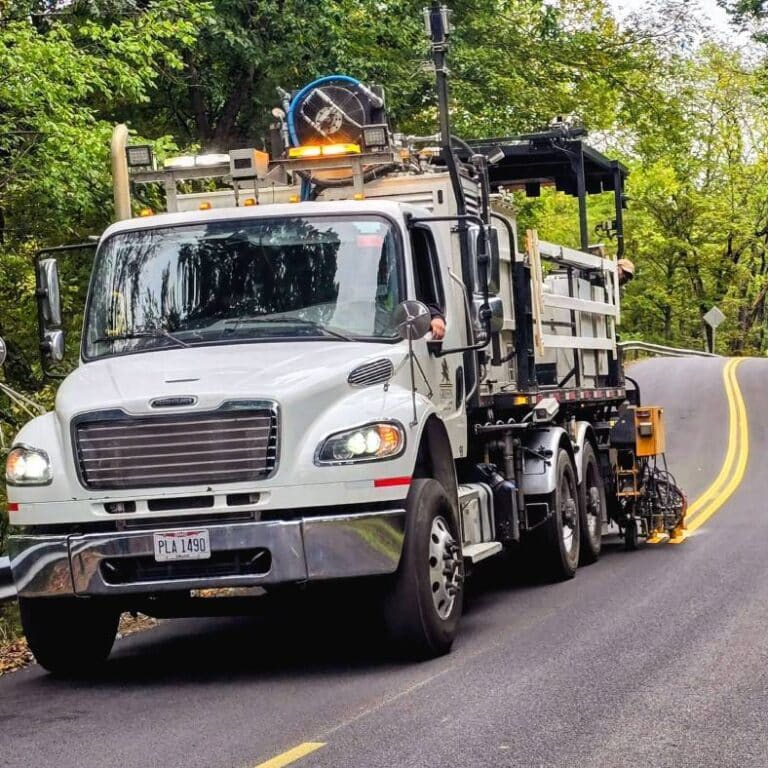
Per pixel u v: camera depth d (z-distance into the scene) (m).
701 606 17.02
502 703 12.02
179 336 15.59
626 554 23.84
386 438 14.06
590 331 24.45
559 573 20.67
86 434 14.18
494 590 20.31
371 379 14.58
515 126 55.59
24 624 15.07
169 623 19.25
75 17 33.66
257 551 13.86
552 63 58.69
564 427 22.50
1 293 31.39
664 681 12.63
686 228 130.25
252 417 13.87
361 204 16.09
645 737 10.59
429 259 16.52
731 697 11.87
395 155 18.16
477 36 55.28
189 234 16.22
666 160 67.12
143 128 44.66
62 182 29.14
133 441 14.04
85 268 33.25
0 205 29.58
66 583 14.05
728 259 133.38
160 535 13.75
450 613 14.97
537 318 20.27
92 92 30.36
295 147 18.73
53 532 14.53
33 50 27.06
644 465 25.16
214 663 15.62
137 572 14.05
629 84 61.22
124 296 16.00
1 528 25.08
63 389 14.91
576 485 22.08
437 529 14.93
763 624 15.45
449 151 17.34
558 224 105.00
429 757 10.24
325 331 15.34
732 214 130.62
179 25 32.16
